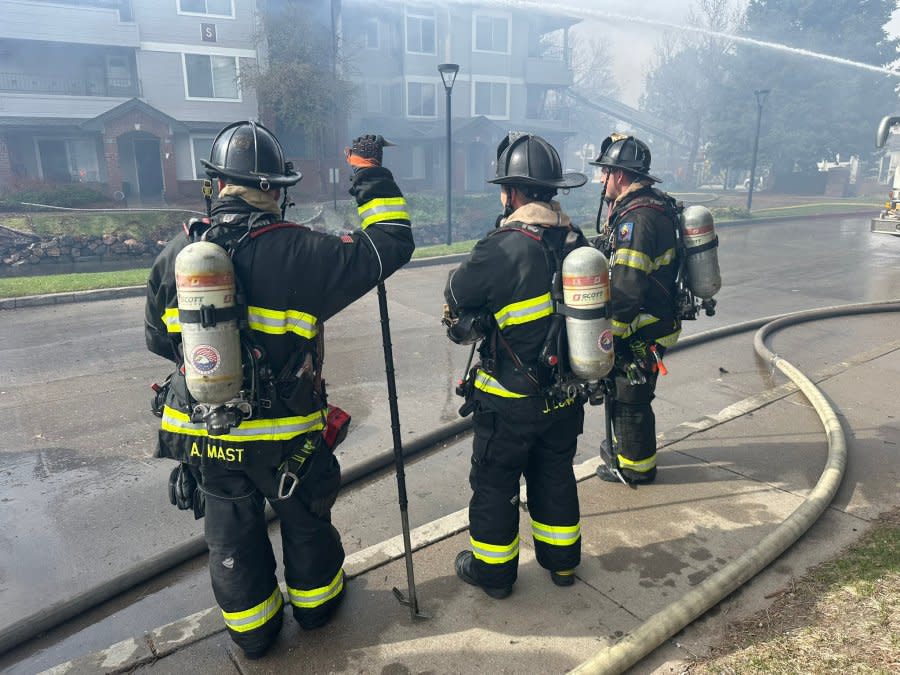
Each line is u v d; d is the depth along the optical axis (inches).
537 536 103.4
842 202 1207.6
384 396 212.2
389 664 89.4
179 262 71.8
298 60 1074.7
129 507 146.3
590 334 87.6
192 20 1066.7
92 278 443.8
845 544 114.4
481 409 96.6
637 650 87.9
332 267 79.1
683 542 117.2
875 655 86.3
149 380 236.4
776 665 86.3
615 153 125.6
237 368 74.5
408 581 96.0
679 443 160.6
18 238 747.4
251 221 78.6
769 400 187.6
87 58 1066.1
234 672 89.3
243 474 83.8
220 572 85.2
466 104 1393.9
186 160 1096.8
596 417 190.4
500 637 93.9
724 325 298.2
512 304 90.5
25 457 172.6
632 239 118.0
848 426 167.8
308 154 1141.7
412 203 1084.5
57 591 116.9
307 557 91.1
